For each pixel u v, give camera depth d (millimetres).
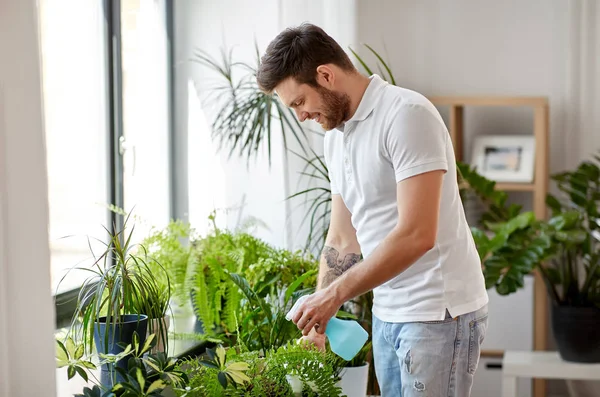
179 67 3209
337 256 2230
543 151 3719
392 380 2100
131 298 2057
